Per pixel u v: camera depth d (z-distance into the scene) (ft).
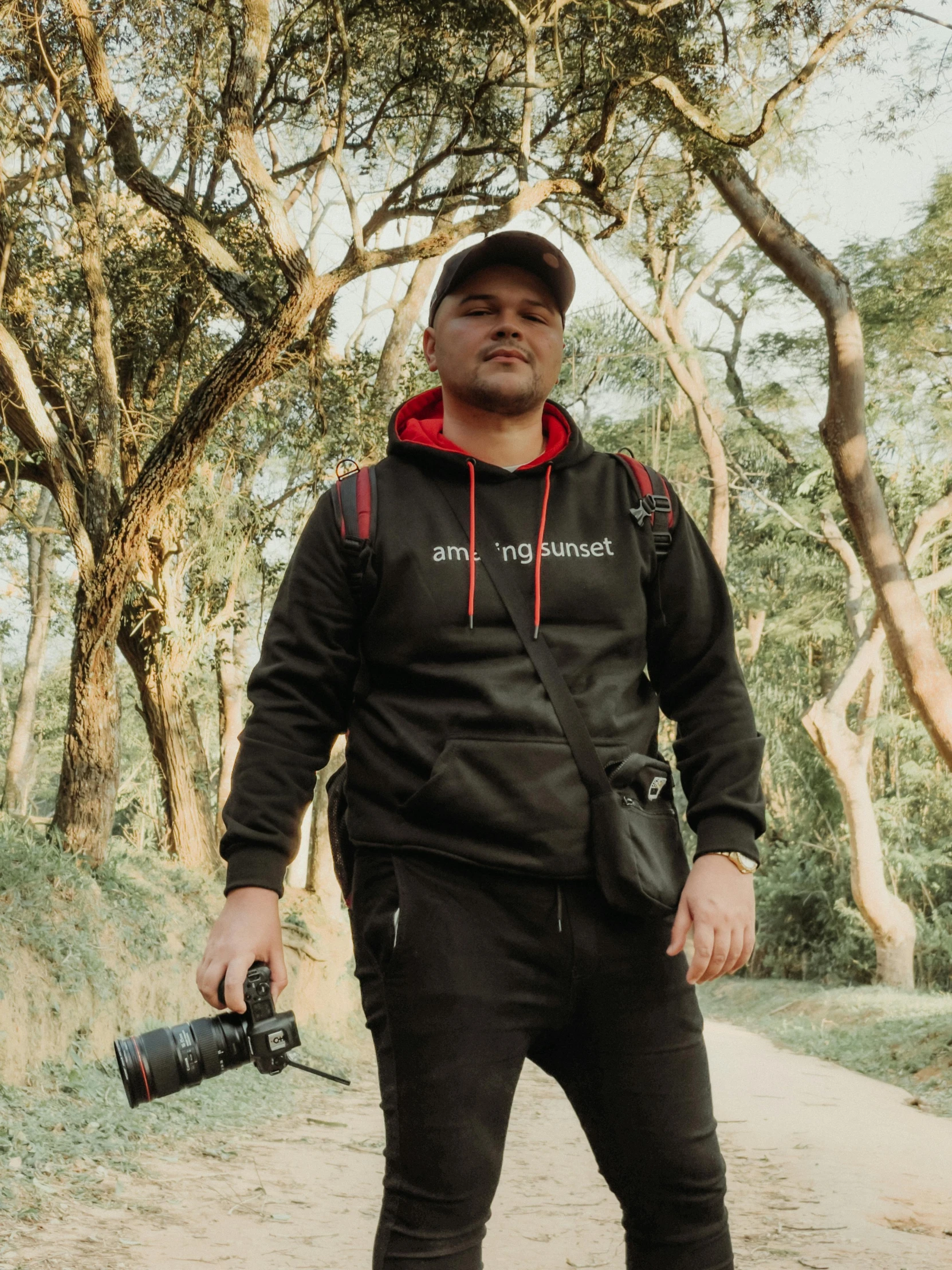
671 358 72.28
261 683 5.43
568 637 5.21
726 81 35.14
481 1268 5.01
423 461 5.47
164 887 36.94
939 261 71.46
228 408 31.53
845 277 49.70
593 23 32.32
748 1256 13.84
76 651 33.30
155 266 37.17
